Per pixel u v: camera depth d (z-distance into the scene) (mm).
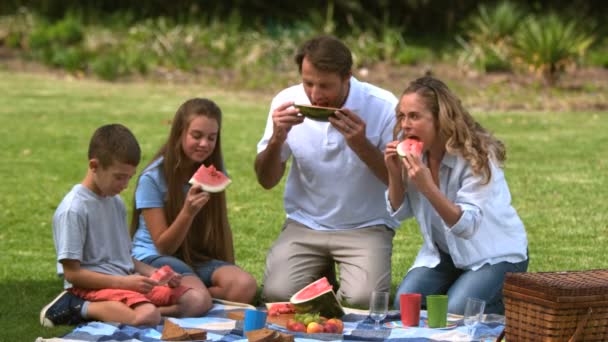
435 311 10469
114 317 10586
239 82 40844
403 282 11750
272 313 11266
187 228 11516
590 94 38188
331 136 12273
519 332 9242
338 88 11742
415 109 11133
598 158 23906
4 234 16469
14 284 13172
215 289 11852
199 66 43875
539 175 21719
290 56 44500
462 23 51500
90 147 10797
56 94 36062
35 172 22047
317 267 12523
